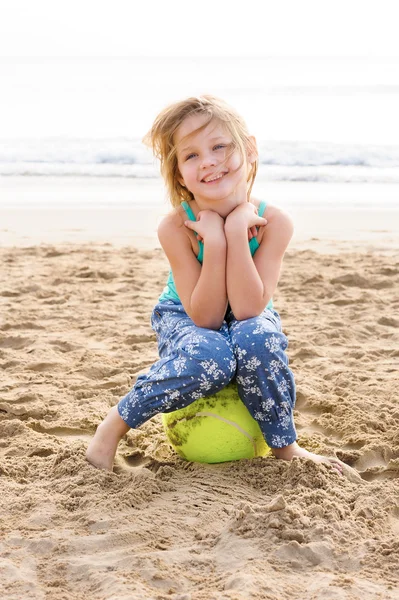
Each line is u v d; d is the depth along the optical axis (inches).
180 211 126.1
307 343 196.2
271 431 122.6
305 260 296.0
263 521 102.6
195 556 96.4
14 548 99.9
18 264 293.9
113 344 199.3
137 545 99.7
